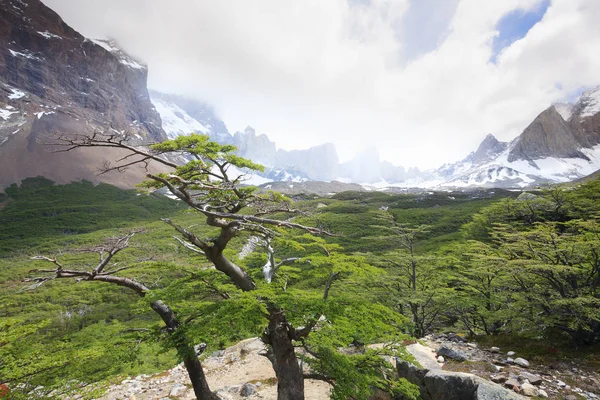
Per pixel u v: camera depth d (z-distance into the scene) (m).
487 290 20.84
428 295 21.22
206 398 12.94
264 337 12.83
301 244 13.33
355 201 181.75
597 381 11.57
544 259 16.31
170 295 11.73
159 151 11.62
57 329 42.12
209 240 13.32
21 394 9.73
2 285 62.56
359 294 21.61
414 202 167.12
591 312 13.12
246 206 13.48
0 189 177.25
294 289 13.16
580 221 19.45
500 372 12.95
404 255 23.88
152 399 17.81
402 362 13.89
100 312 52.38
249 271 14.50
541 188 36.72
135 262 12.91
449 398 11.09
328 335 12.40
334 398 11.34
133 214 156.25
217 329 9.84
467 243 29.59
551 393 11.15
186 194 11.95
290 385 11.99
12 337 10.87
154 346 23.56
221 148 12.48
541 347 15.21
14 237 115.50
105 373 11.46
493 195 175.50
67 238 111.94
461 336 19.42
